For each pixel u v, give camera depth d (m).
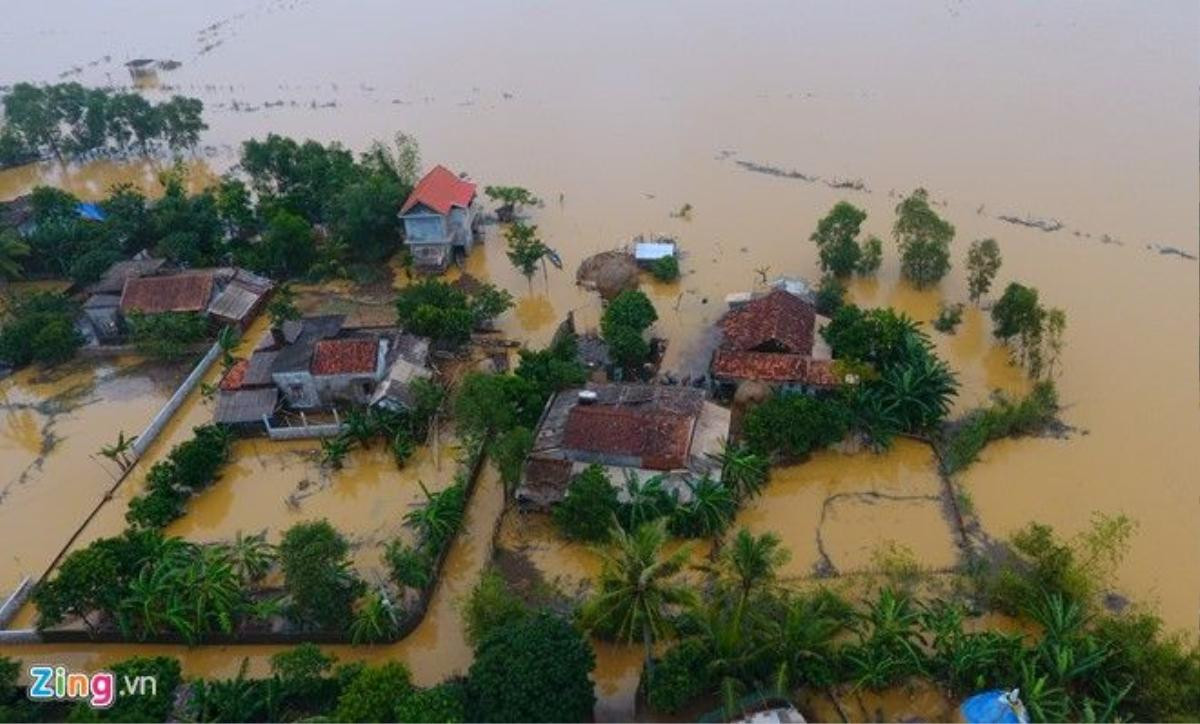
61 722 35.50
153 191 81.50
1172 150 74.44
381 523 45.00
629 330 51.75
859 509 43.69
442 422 50.69
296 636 38.62
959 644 33.75
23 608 41.72
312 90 100.75
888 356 48.84
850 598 38.88
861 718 33.91
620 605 31.95
